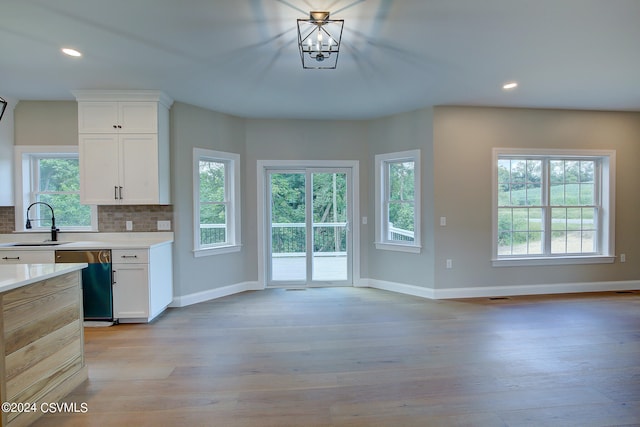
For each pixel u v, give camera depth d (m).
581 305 3.83
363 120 4.67
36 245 3.40
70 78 3.16
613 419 1.82
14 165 3.79
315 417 1.85
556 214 4.45
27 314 1.83
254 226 4.61
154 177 3.52
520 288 4.30
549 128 4.29
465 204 4.16
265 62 2.86
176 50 2.63
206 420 1.83
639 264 4.53
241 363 2.47
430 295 4.14
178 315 3.54
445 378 2.25
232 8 2.08
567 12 2.16
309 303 3.96
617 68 3.04
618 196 4.46
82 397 2.05
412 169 4.38
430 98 3.82
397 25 2.31
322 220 4.75
